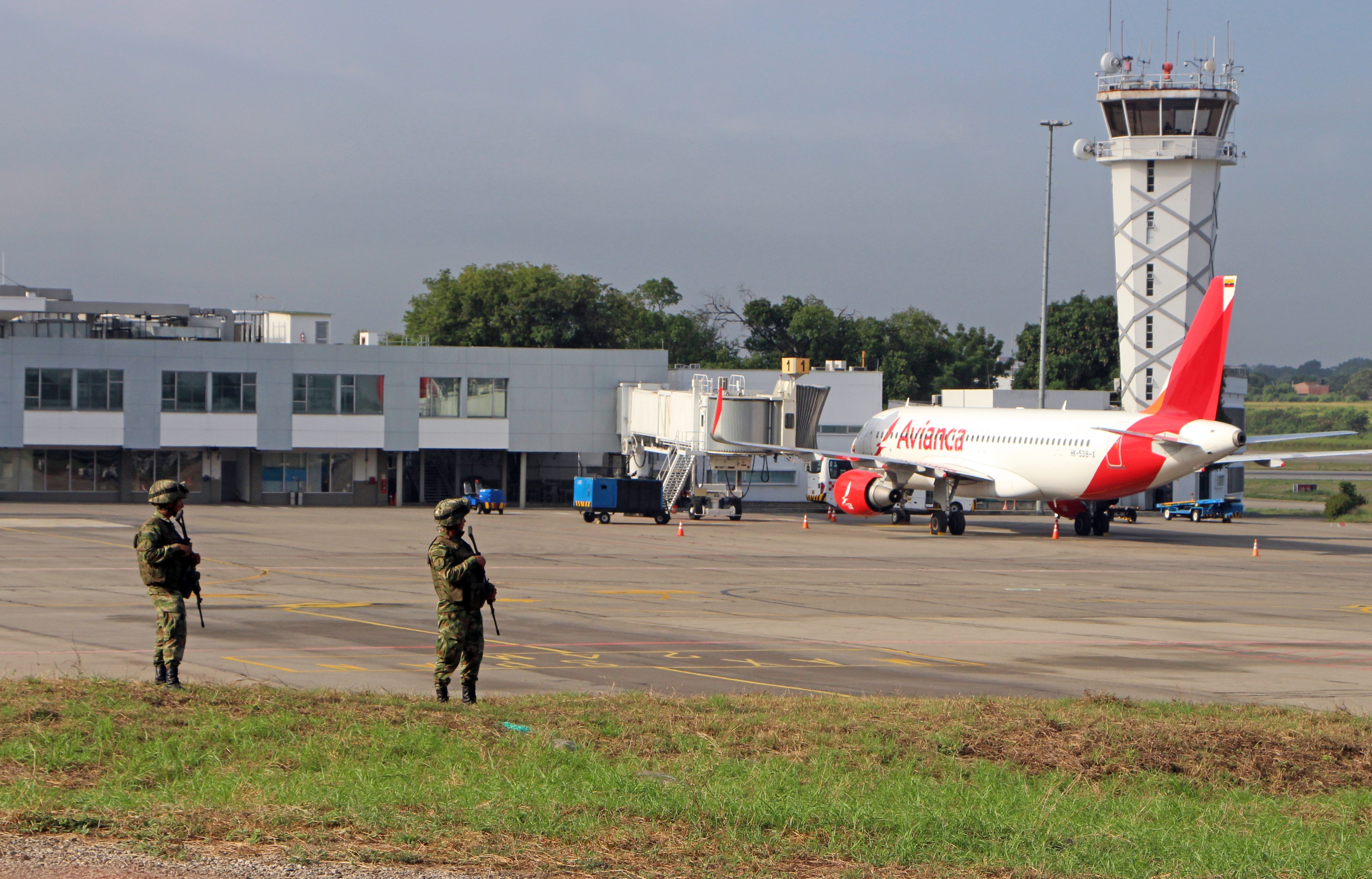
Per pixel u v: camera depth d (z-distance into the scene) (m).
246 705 22.81
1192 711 27.03
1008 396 140.75
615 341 189.50
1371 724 26.09
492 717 23.14
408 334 194.75
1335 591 59.56
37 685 23.98
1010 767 21.55
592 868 14.49
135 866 13.94
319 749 20.00
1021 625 44.62
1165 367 140.00
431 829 15.66
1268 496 196.00
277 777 18.27
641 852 15.23
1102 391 157.25
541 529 92.12
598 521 101.00
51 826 15.26
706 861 14.96
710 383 112.75
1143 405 141.50
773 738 22.42
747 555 72.69
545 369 124.62
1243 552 83.00
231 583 52.69
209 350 118.62
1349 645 41.34
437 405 122.81
